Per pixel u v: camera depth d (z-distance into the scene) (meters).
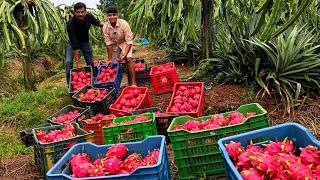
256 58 4.61
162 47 10.48
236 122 2.97
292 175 1.99
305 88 4.55
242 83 5.02
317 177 1.96
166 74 5.39
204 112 4.51
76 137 3.31
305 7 2.61
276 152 2.32
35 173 3.59
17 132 4.91
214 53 5.86
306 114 4.09
